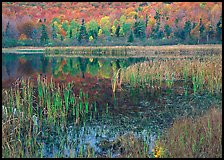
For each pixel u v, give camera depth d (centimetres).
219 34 6525
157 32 7450
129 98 1479
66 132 989
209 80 1575
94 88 1762
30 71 2809
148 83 1797
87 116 1174
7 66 3294
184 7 7262
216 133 802
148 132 968
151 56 3928
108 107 1319
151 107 1307
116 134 965
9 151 786
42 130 995
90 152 814
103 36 7906
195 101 1372
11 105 1091
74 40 7894
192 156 729
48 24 8112
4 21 7681
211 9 6912
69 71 2786
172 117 1139
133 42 7412
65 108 1230
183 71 1881
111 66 3034
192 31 6906
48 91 1378
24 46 7769
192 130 847
